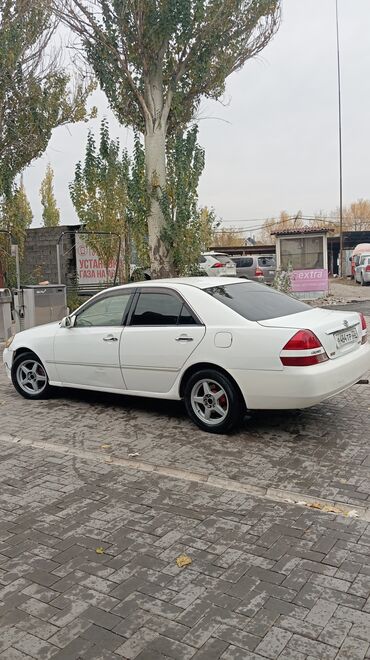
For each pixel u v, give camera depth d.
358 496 3.95
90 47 13.37
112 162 14.45
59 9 13.03
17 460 4.93
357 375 5.31
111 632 2.59
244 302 5.51
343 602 2.75
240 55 14.03
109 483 4.34
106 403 6.75
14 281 16.00
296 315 5.38
